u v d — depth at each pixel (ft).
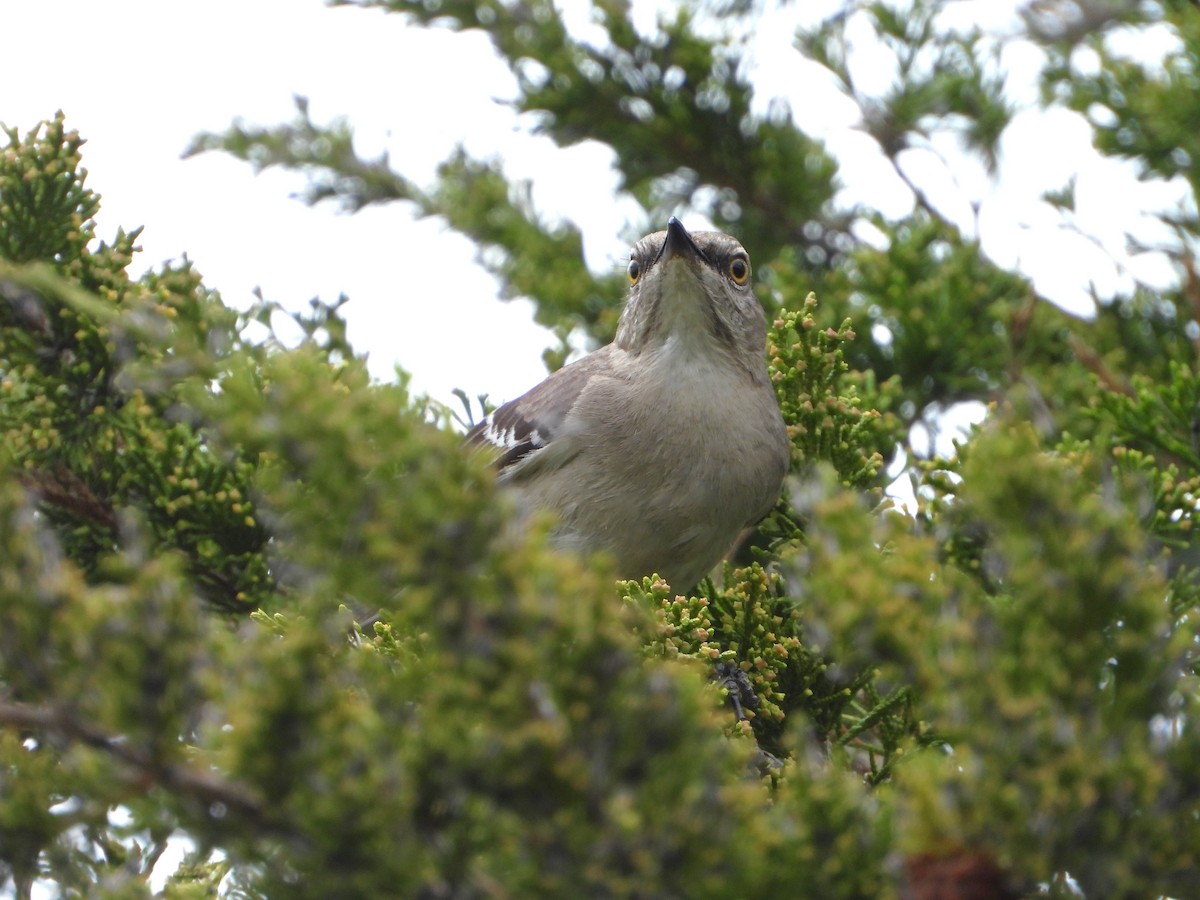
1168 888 14.10
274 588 30.55
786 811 14.80
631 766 13.61
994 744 13.87
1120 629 14.75
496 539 13.67
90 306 17.11
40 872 16.15
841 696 26.58
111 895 16.16
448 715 13.57
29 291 29.37
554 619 13.55
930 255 39.47
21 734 16.53
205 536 30.37
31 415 30.12
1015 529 14.29
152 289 30.25
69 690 13.78
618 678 13.69
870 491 29.32
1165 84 38.81
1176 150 39.42
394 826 13.57
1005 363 36.86
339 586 14.05
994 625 14.33
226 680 13.75
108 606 13.56
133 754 13.60
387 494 13.70
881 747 27.32
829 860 14.29
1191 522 26.13
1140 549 14.55
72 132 30.48
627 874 13.53
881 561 14.92
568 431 32.09
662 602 25.71
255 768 13.37
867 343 38.11
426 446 13.83
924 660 14.38
